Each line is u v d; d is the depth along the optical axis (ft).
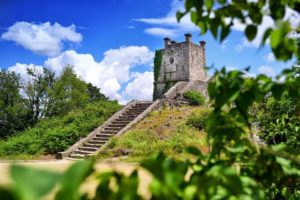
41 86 146.10
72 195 2.37
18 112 143.43
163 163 3.54
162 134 64.39
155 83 129.80
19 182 2.06
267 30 5.34
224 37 5.94
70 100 154.20
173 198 3.39
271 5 5.77
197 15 5.93
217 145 6.38
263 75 6.02
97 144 65.46
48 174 2.21
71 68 160.56
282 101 19.89
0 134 140.97
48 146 69.10
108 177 3.59
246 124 6.34
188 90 102.42
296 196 9.62
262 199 4.58
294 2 5.73
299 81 6.07
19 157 63.05
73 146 65.16
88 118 81.51
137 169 3.51
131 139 63.31
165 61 127.54
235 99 6.10
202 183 4.08
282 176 6.05
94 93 217.15
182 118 72.38
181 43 123.44
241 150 6.20
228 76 5.92
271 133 16.20
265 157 6.02
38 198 2.07
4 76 145.07
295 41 5.72
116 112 81.56
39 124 88.02
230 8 5.81
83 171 2.52
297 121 14.73
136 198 3.37
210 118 6.43
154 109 81.97
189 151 5.98
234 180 4.34
